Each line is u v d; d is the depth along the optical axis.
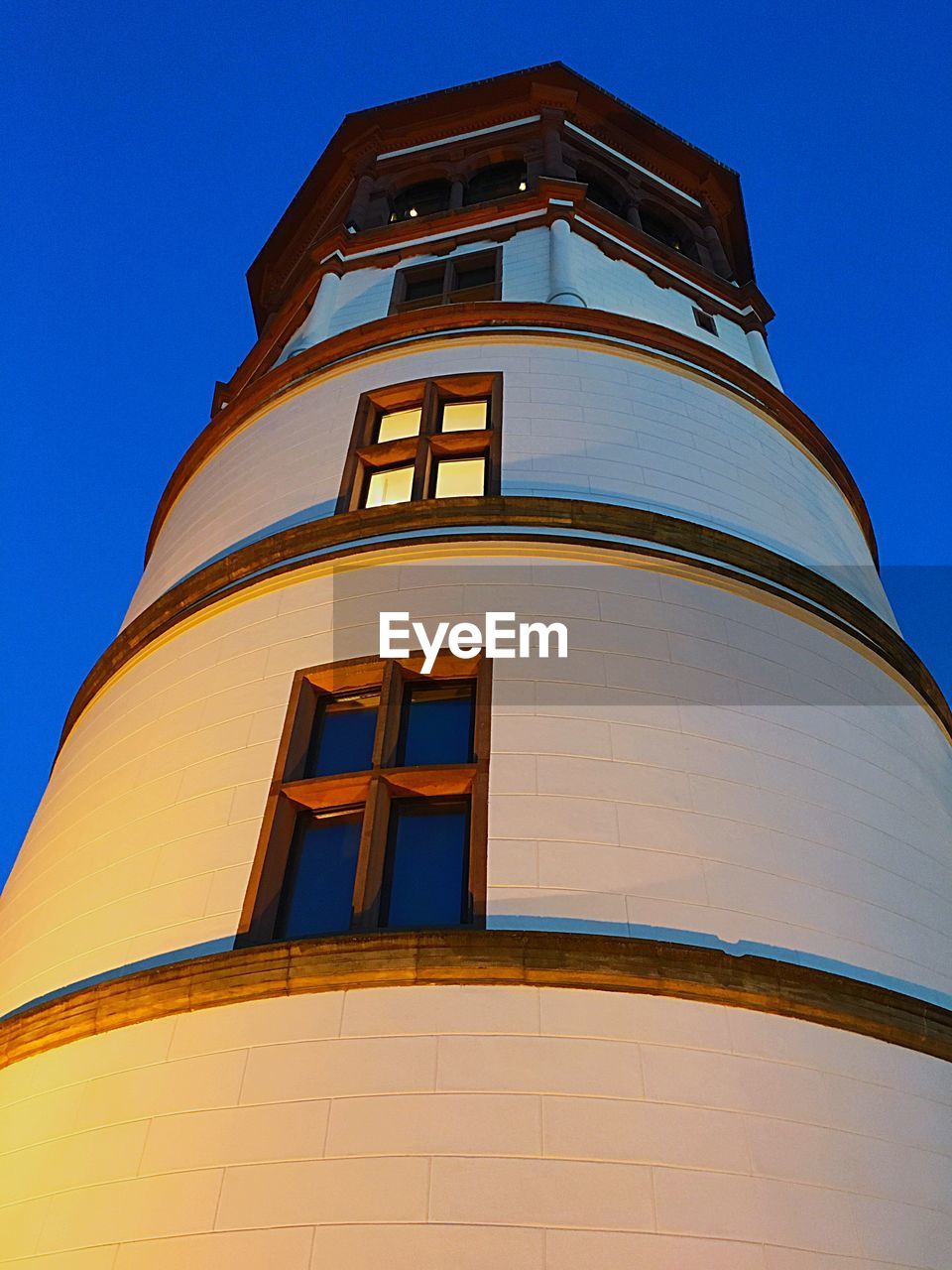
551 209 18.53
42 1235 6.61
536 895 7.51
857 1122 6.74
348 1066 6.63
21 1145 7.25
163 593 13.77
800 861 8.40
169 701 10.55
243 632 10.69
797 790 9.02
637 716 8.95
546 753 8.49
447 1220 5.89
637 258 18.86
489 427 13.19
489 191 21.58
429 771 8.38
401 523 11.05
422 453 12.59
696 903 7.70
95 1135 6.93
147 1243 6.22
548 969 6.90
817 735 9.74
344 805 8.71
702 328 18.61
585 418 13.22
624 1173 6.09
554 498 11.12
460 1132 6.25
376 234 19.70
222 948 7.73
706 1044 6.76
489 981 6.90
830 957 7.81
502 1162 6.11
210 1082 6.82
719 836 8.23
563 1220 5.87
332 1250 5.86
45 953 8.95
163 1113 6.80
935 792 10.65
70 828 10.24
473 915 7.42
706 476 13.13
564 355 14.44
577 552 10.52
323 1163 6.23
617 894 7.60
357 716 9.52
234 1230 6.09
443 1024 6.73
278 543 11.51
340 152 23.73
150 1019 7.38
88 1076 7.32
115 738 10.86
